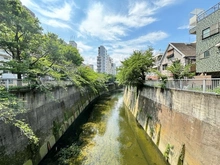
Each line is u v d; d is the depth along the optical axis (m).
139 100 22.00
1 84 8.18
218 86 7.43
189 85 9.60
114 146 13.22
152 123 14.91
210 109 6.92
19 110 7.67
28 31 10.21
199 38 14.26
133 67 18.50
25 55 11.57
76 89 26.02
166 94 12.35
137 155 11.63
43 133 12.05
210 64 12.76
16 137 8.62
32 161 9.70
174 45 25.20
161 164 10.22
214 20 12.26
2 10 8.28
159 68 31.36
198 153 7.43
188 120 8.80
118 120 21.39
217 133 6.40
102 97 44.81
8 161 7.80
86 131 17.09
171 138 10.56
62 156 11.55
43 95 12.70
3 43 9.68
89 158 11.29
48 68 12.54
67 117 18.66
